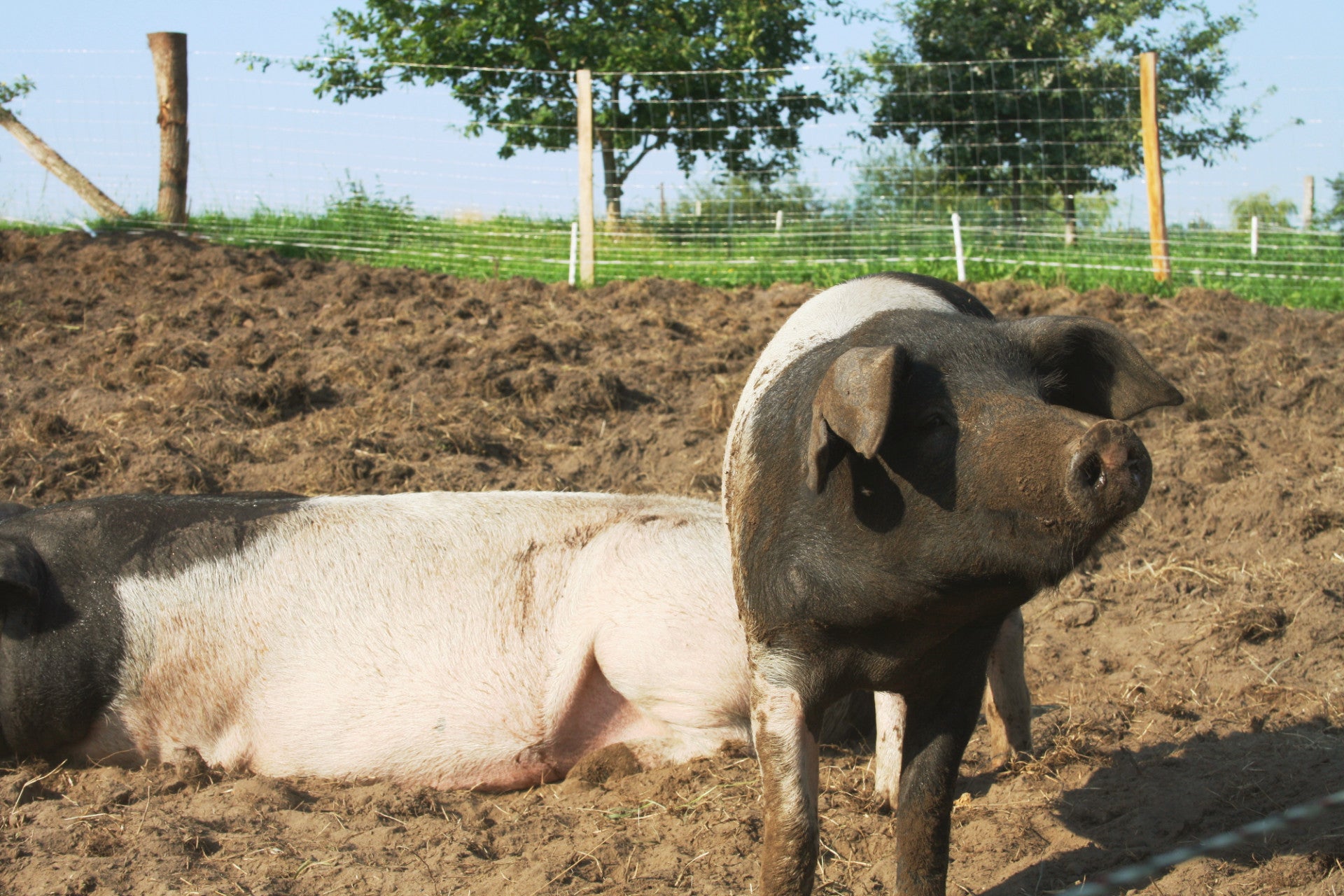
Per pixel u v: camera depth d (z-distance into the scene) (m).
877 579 2.62
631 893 3.24
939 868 3.03
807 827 2.86
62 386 7.93
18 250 10.62
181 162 13.02
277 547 4.31
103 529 4.29
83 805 3.85
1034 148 21.02
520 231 14.86
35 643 4.07
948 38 21.23
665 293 10.77
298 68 22.64
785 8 25.56
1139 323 9.48
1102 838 3.57
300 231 13.35
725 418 7.57
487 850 3.58
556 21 25.14
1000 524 2.39
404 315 9.48
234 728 4.18
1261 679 4.80
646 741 4.13
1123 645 5.26
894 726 3.79
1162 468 6.79
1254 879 3.20
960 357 2.60
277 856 3.47
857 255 14.12
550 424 7.69
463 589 4.22
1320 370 8.12
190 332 8.85
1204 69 21.88
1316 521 6.07
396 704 4.09
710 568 4.14
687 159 24.89
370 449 7.02
